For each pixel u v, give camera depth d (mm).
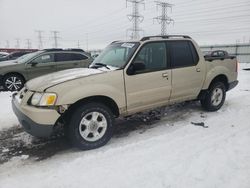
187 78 4871
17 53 17516
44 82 3805
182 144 3920
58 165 3385
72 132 3666
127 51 4328
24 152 3820
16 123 5219
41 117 3432
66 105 3520
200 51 5168
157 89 4434
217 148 3738
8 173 3211
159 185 2842
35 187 2885
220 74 5562
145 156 3543
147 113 5648
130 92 4109
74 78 3699
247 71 15969
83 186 2871
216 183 2857
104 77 3852
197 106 6180
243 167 3182
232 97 7242
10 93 8414
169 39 4691
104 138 3928
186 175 3025
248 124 4812
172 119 5223
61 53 9578
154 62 4434
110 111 3961
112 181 2947
